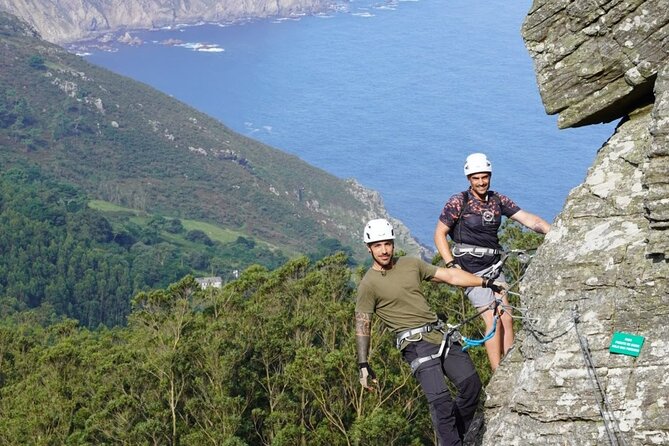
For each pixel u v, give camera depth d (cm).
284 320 3219
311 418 2973
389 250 803
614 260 715
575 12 765
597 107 773
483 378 2016
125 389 3391
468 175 878
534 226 870
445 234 892
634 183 746
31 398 3612
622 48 747
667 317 680
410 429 2608
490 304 823
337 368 2642
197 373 3247
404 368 2608
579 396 687
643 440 660
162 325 3534
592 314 707
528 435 701
